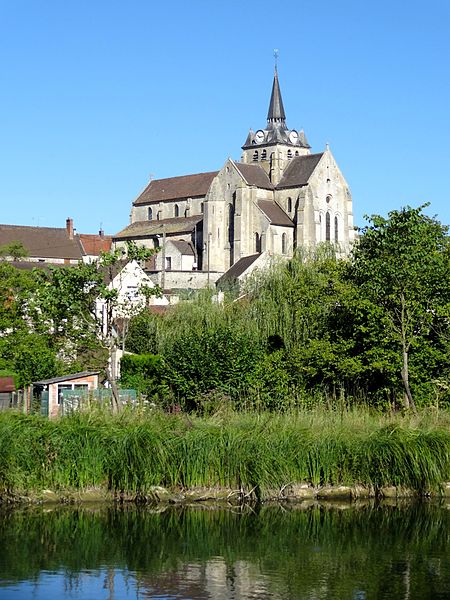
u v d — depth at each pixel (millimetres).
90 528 30969
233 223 149000
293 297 53594
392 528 31547
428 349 44719
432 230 46250
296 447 35656
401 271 43844
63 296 45438
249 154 180000
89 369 53625
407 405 41188
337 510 33906
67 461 34000
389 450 35344
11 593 24297
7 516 32188
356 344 46031
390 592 24531
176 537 30156
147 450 34219
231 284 74312
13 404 45531
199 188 162250
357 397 44281
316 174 150875
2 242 147250
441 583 25344
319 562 27484
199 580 25578
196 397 45125
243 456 34906
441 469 35594
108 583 25234
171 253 145750
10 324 63375
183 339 47656
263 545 29359
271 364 46750
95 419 35688
